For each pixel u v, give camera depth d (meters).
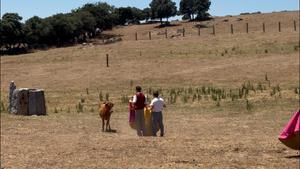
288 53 48.75
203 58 50.12
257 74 41.44
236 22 103.19
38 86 43.12
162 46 59.09
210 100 32.34
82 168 13.25
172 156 14.48
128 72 46.22
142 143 17.05
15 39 97.81
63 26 105.06
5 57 63.16
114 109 30.91
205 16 130.50
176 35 86.88
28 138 19.31
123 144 16.95
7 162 14.18
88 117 27.34
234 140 17.27
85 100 35.38
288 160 13.59
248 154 14.52
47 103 34.97
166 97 34.38
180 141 17.34
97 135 20.20
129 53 56.47
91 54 58.25
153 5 138.25
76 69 49.94
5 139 18.98
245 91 34.53
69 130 22.06
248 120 24.59
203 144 16.45
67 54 59.81
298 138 13.60
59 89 40.84
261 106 29.42
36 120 25.92
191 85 39.62
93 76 45.69
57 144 17.47
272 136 18.59
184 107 30.39
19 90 28.94
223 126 22.78
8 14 100.06
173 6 136.88
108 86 41.06
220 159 13.89
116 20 132.00
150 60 51.44
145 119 19.62
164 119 25.84
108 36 116.19
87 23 111.94
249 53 50.41
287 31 62.53
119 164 13.63
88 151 15.77
